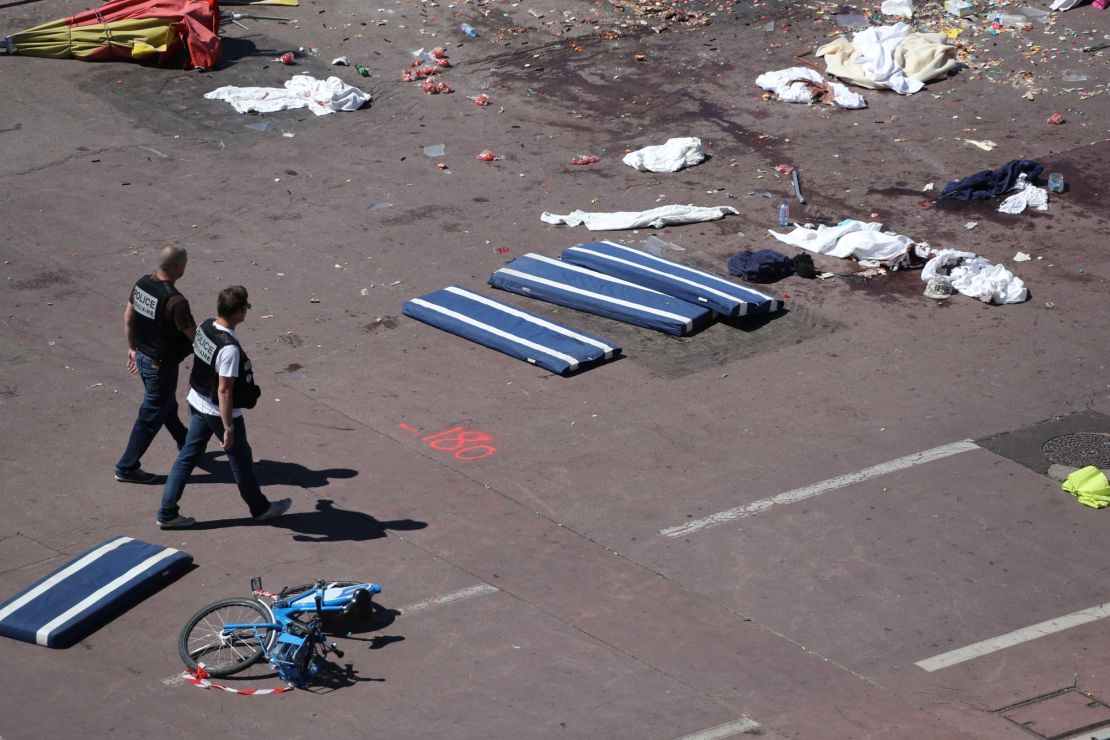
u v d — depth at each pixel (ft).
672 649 118.11
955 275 186.29
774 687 113.50
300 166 220.84
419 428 153.07
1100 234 202.18
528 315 175.52
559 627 120.67
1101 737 107.34
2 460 144.36
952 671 116.16
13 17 271.69
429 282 186.19
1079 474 142.00
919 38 261.85
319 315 177.27
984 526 136.56
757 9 287.89
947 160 225.76
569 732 107.24
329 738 106.11
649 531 135.44
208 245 195.21
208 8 255.09
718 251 195.52
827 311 180.34
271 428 152.25
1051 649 119.03
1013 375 165.27
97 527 133.80
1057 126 237.86
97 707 109.29
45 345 168.66
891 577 128.77
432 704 110.32
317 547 131.23
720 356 169.07
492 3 289.53
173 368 136.46
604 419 155.12
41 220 200.95
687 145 223.51
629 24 280.51
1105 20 282.15
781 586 127.34
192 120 235.81
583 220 202.69
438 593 124.88
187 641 115.55
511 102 246.68
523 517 137.28
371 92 248.93
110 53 254.68
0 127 230.27
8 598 122.42
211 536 132.57
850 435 152.15
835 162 224.94
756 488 142.51
